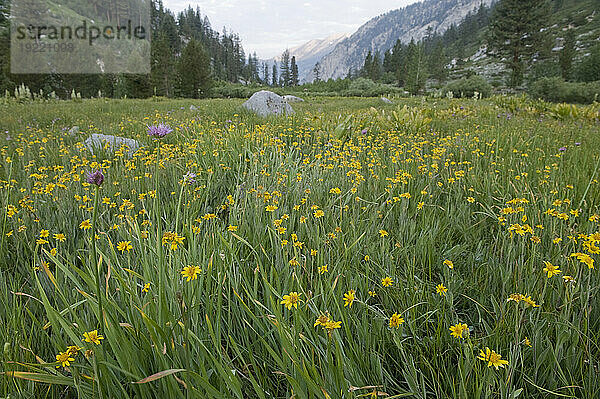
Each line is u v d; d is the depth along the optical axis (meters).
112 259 1.99
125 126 8.45
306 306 1.66
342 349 1.41
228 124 8.16
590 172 3.95
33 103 21.22
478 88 41.12
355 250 2.27
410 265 2.15
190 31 138.75
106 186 3.45
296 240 2.11
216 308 1.62
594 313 1.74
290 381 1.15
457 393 1.41
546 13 61.03
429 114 10.56
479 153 4.82
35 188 3.21
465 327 1.33
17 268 2.22
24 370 1.30
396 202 3.05
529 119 10.09
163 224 2.70
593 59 49.47
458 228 2.85
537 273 1.93
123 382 1.37
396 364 1.60
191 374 1.13
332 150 4.97
